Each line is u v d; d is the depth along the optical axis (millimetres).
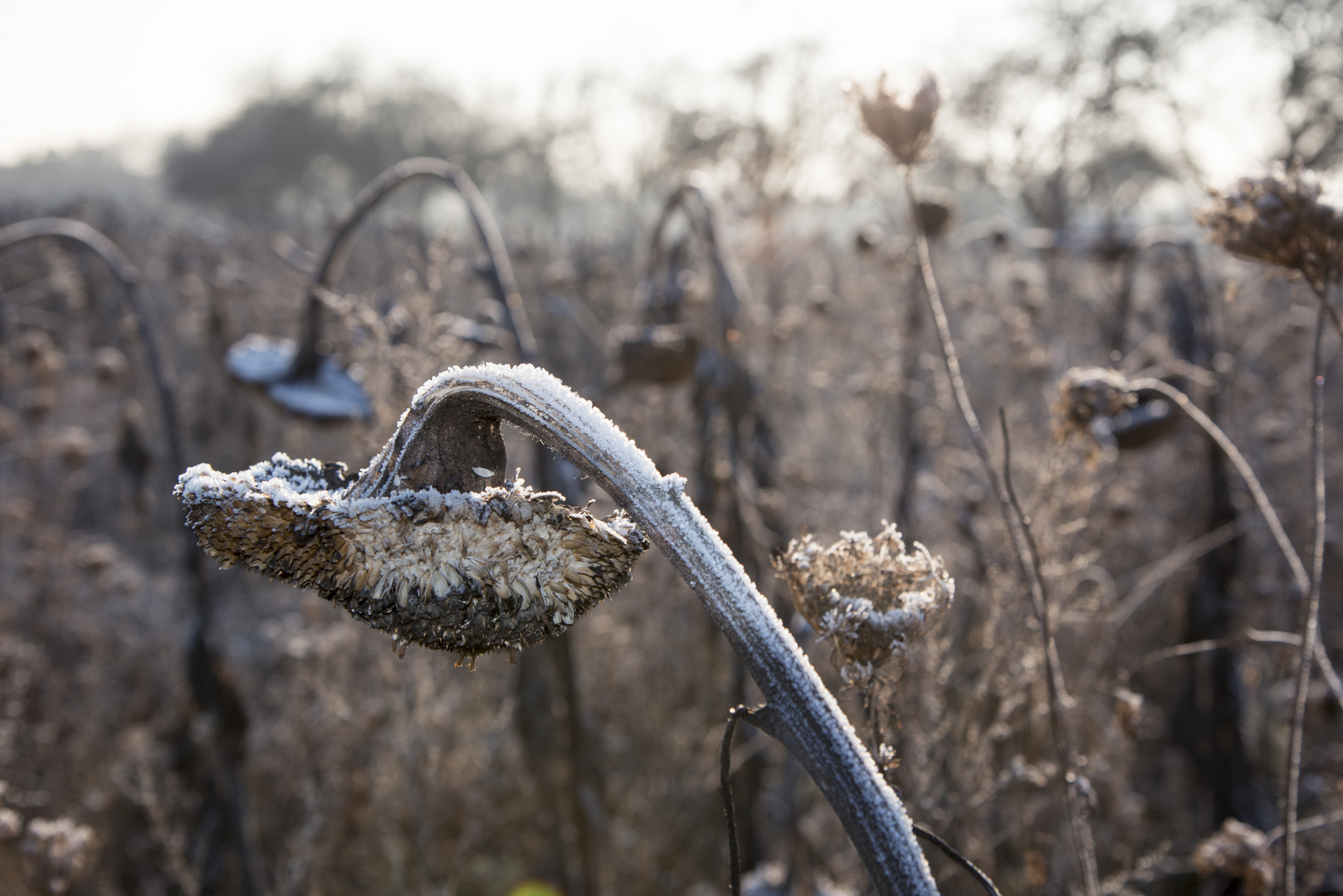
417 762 2451
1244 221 1277
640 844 3533
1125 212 7934
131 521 5289
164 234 11664
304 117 31328
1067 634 2336
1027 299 4840
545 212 18609
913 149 1313
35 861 1864
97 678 4145
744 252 6141
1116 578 3584
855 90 1318
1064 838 2084
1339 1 9516
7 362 5348
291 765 3432
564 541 595
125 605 4672
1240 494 2938
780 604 2082
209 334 5621
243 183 32156
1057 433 1596
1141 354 3262
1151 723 3293
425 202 15406
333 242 2225
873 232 5320
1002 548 2123
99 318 7629
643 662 3986
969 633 2488
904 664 785
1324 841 2266
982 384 4641
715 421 2369
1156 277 4383
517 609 585
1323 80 9531
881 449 3154
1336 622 3754
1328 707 2652
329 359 2240
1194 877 3039
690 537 536
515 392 576
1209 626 2953
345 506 586
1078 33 9758
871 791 501
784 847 2680
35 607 4203
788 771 2408
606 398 3729
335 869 3258
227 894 3145
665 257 2873
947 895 1666
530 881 2857
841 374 4445
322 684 2910
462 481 617
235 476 597
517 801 3555
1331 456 4414
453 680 2939
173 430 2613
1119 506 2926
